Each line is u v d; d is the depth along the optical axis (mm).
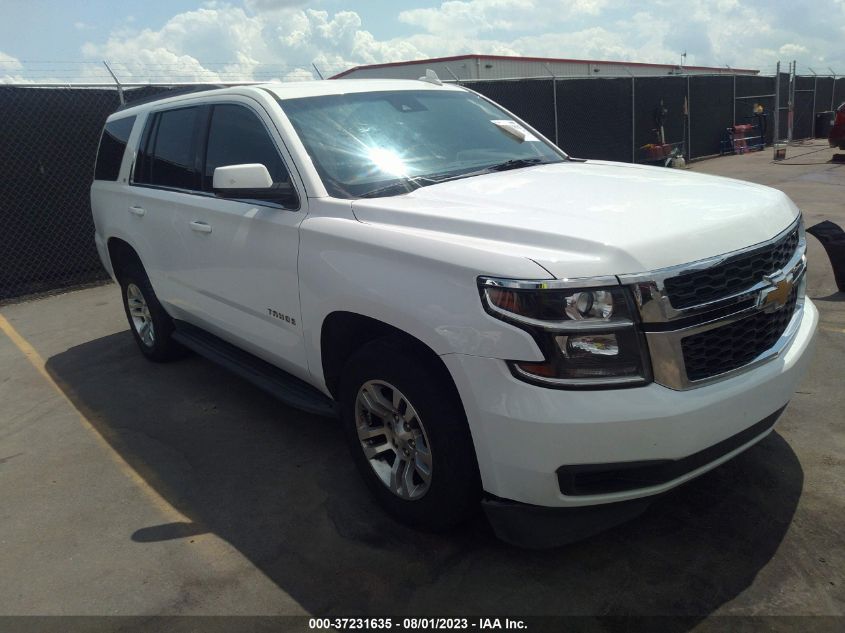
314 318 3113
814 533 2760
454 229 2631
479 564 2744
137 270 5047
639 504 2469
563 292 2221
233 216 3637
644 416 2223
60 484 3666
